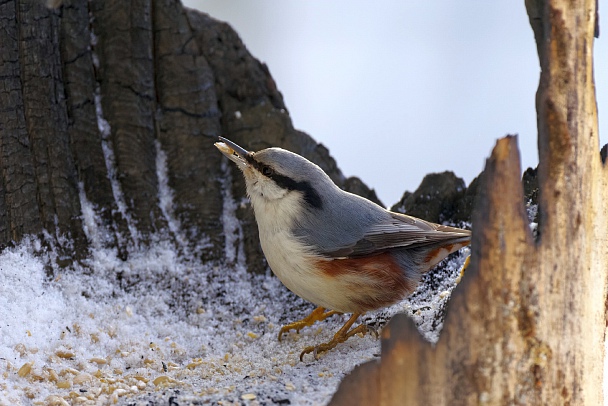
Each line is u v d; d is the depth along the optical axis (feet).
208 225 34.50
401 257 29.19
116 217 32.91
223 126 36.55
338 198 29.55
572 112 20.35
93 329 28.91
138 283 31.96
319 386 23.04
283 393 22.47
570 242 20.51
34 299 29.17
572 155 20.43
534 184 30.73
